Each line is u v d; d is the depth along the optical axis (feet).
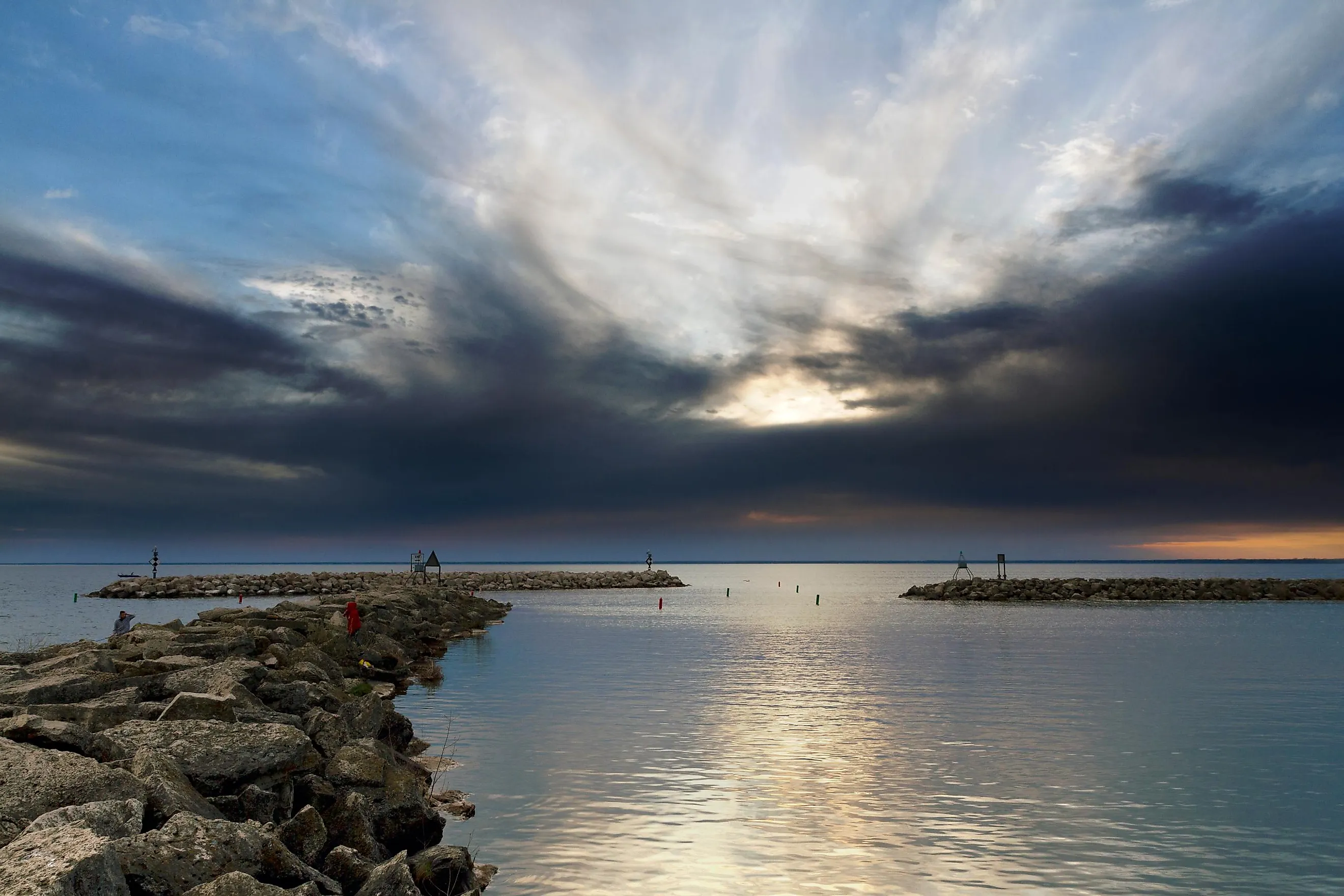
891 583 581.53
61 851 22.81
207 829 28.89
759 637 160.86
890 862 39.99
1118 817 46.96
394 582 315.78
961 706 81.76
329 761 42.50
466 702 83.82
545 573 468.75
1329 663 118.42
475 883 35.83
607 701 84.53
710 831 44.01
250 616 110.11
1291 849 42.16
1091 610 257.55
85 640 82.64
